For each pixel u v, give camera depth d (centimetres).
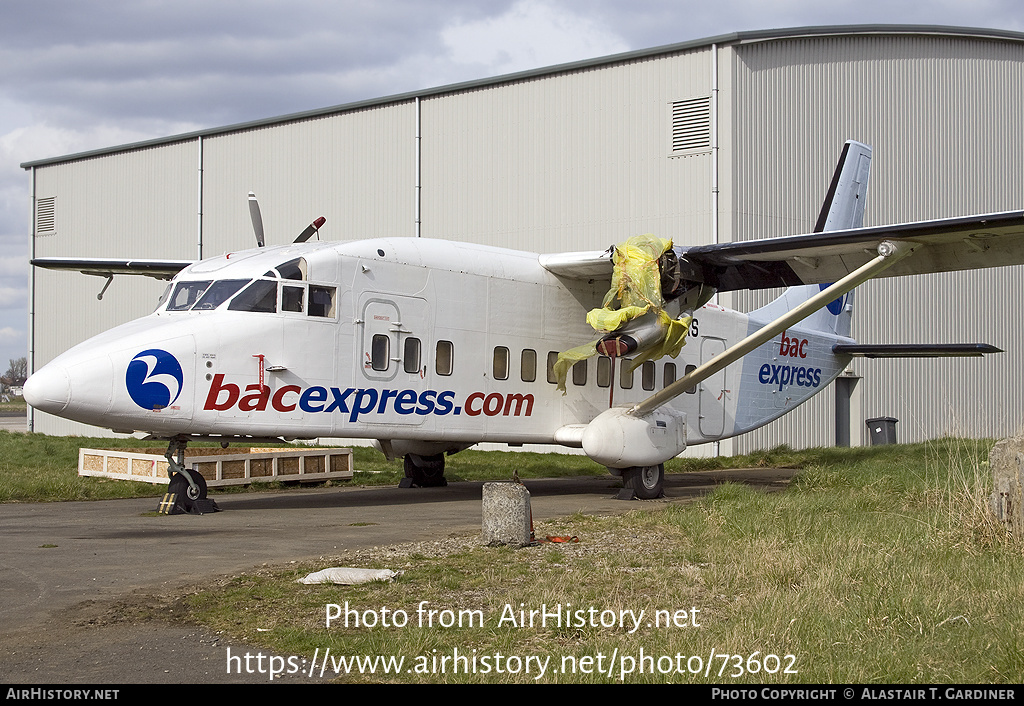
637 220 3036
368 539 1208
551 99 3228
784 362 2302
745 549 1078
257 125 3919
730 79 2888
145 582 934
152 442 3444
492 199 3344
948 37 3425
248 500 1720
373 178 3631
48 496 1742
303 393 1504
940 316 3441
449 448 2006
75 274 4444
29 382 1321
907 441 3338
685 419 1895
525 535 1136
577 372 1891
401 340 1623
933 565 985
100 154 4369
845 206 2305
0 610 826
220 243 4019
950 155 3444
